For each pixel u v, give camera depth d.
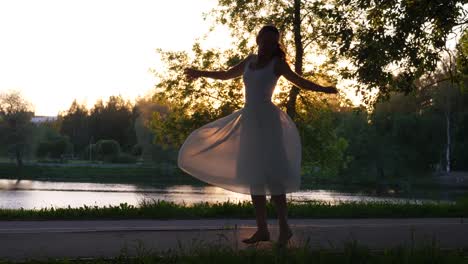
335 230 7.29
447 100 69.12
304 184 61.47
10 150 86.06
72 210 10.21
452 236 7.13
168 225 8.45
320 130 23.08
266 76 5.03
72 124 142.38
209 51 22.53
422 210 11.94
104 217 9.89
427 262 5.12
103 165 87.44
